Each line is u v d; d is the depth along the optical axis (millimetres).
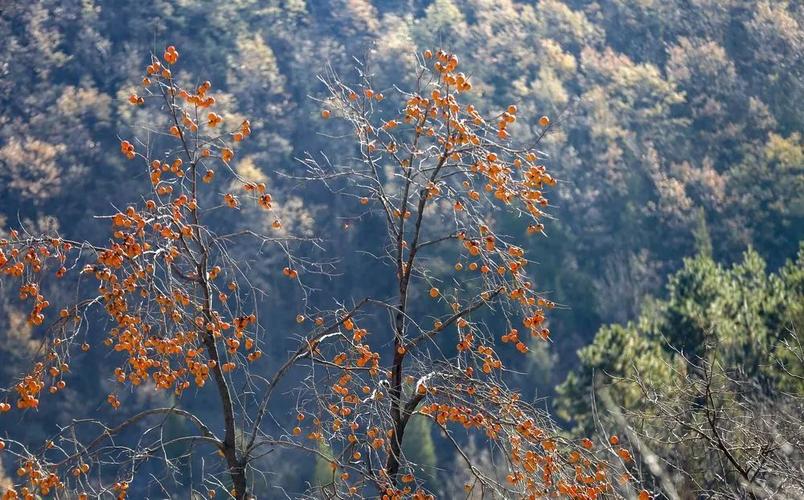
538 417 5789
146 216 5402
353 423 5887
